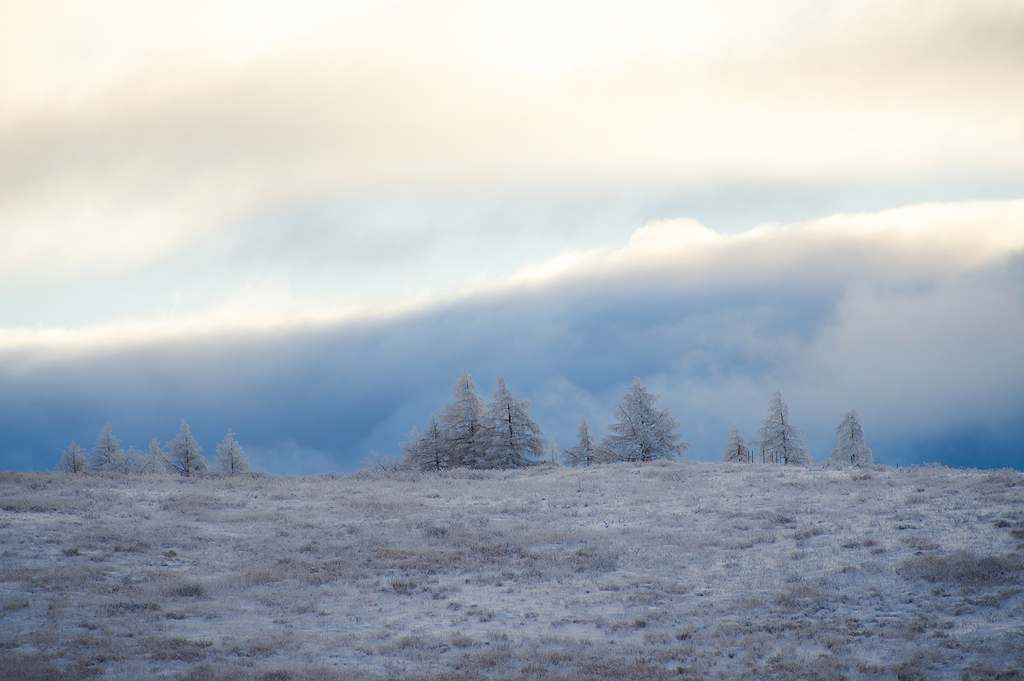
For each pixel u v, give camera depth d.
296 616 16.75
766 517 23.20
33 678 12.07
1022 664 11.55
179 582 18.09
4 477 30.06
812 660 12.94
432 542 23.06
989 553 16.50
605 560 20.47
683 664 13.52
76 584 17.27
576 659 13.99
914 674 11.91
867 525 20.75
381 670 13.55
